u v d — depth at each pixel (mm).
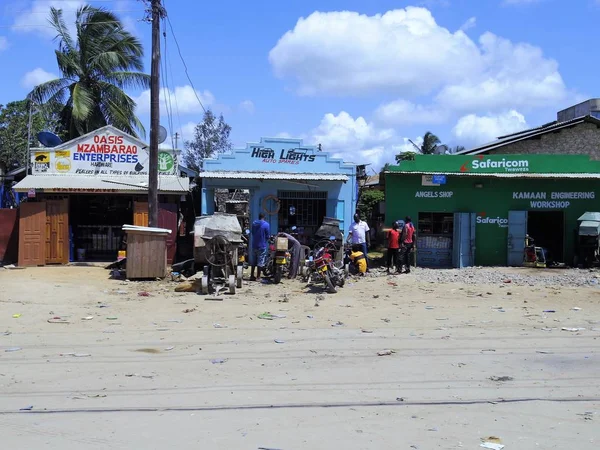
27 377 7020
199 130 35188
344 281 15664
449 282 16500
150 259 15805
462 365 7633
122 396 6277
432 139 51094
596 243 19984
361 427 5359
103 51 27891
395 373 7234
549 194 21016
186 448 4824
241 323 10562
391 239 18234
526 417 5676
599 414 5777
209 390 6508
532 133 28094
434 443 4980
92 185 19219
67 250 19000
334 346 8727
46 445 4875
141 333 9656
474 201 20938
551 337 9422
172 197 20422
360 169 21297
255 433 5184
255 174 19875
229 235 14664
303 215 20422
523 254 20672
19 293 13492
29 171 20656
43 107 27703
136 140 20375
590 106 34156
